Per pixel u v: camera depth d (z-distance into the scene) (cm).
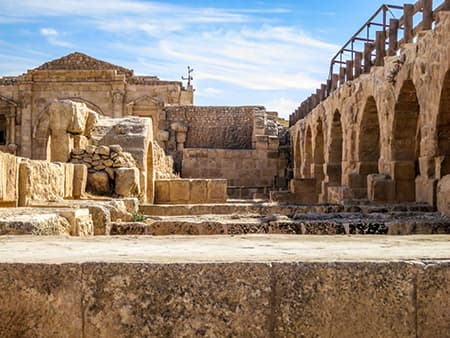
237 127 4303
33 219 739
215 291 424
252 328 423
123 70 4888
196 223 1007
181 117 4319
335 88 2745
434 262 434
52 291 424
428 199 1423
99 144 1977
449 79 1316
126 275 425
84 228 890
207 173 3875
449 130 1377
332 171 2631
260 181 3903
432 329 428
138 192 1752
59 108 1712
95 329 423
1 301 424
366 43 2131
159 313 423
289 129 4191
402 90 1644
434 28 1388
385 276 428
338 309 426
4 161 1013
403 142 1709
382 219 1084
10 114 4619
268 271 426
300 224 994
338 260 438
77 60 4903
